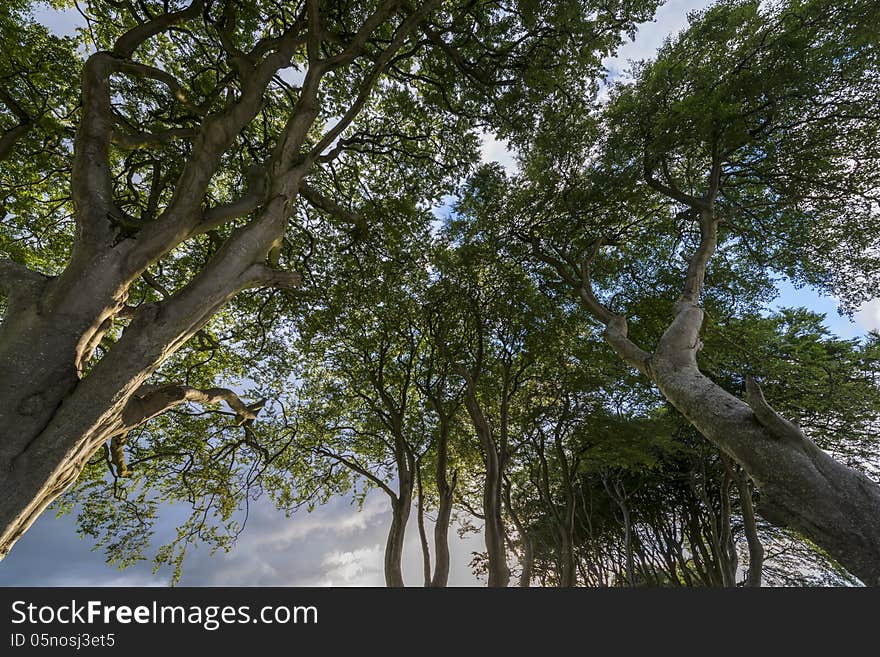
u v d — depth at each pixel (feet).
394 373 64.39
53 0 35.99
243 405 32.63
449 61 41.11
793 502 16.81
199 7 28.45
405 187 50.72
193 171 23.20
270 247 24.30
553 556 111.45
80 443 16.81
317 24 26.71
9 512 14.64
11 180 39.01
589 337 65.36
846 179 41.39
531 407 69.87
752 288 56.44
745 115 37.76
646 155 43.16
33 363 16.97
